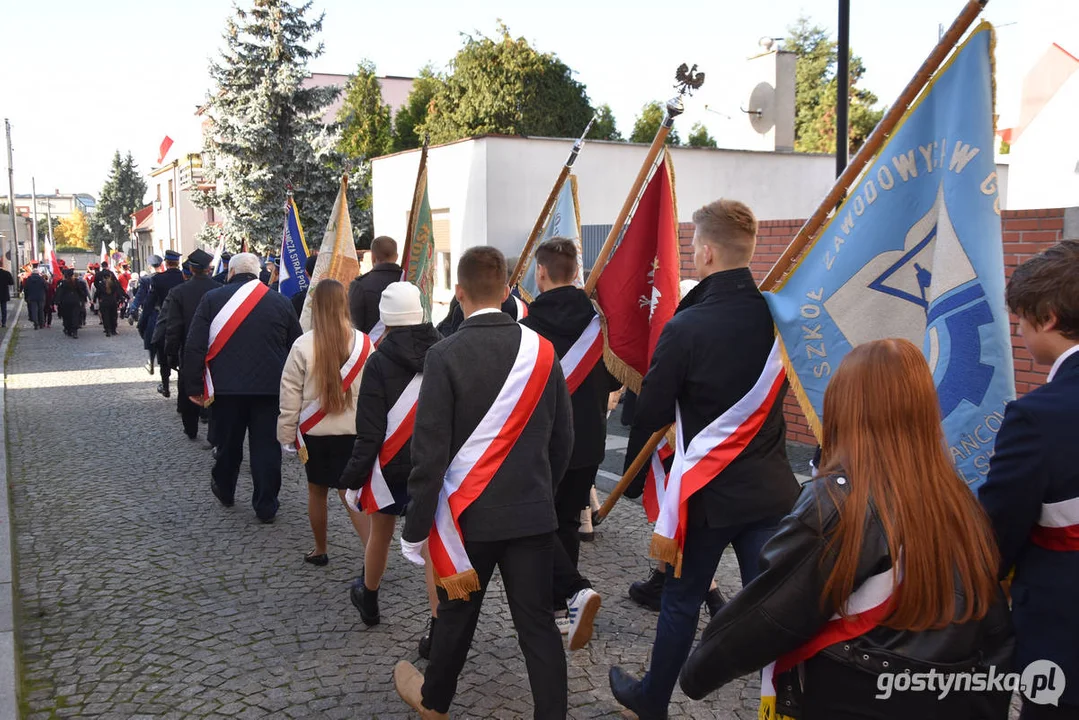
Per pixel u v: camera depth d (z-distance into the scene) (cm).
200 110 2517
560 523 403
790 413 784
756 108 1617
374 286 614
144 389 1196
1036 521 182
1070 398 180
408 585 464
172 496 643
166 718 325
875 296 259
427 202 549
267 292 568
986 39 236
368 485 376
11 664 350
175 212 4053
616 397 511
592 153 1399
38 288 2386
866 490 161
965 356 235
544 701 266
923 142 250
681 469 284
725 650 176
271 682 354
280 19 2328
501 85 2727
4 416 951
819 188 1580
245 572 482
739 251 288
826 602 161
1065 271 183
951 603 157
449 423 270
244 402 572
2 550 489
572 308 396
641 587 433
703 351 278
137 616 421
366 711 330
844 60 660
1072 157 1107
